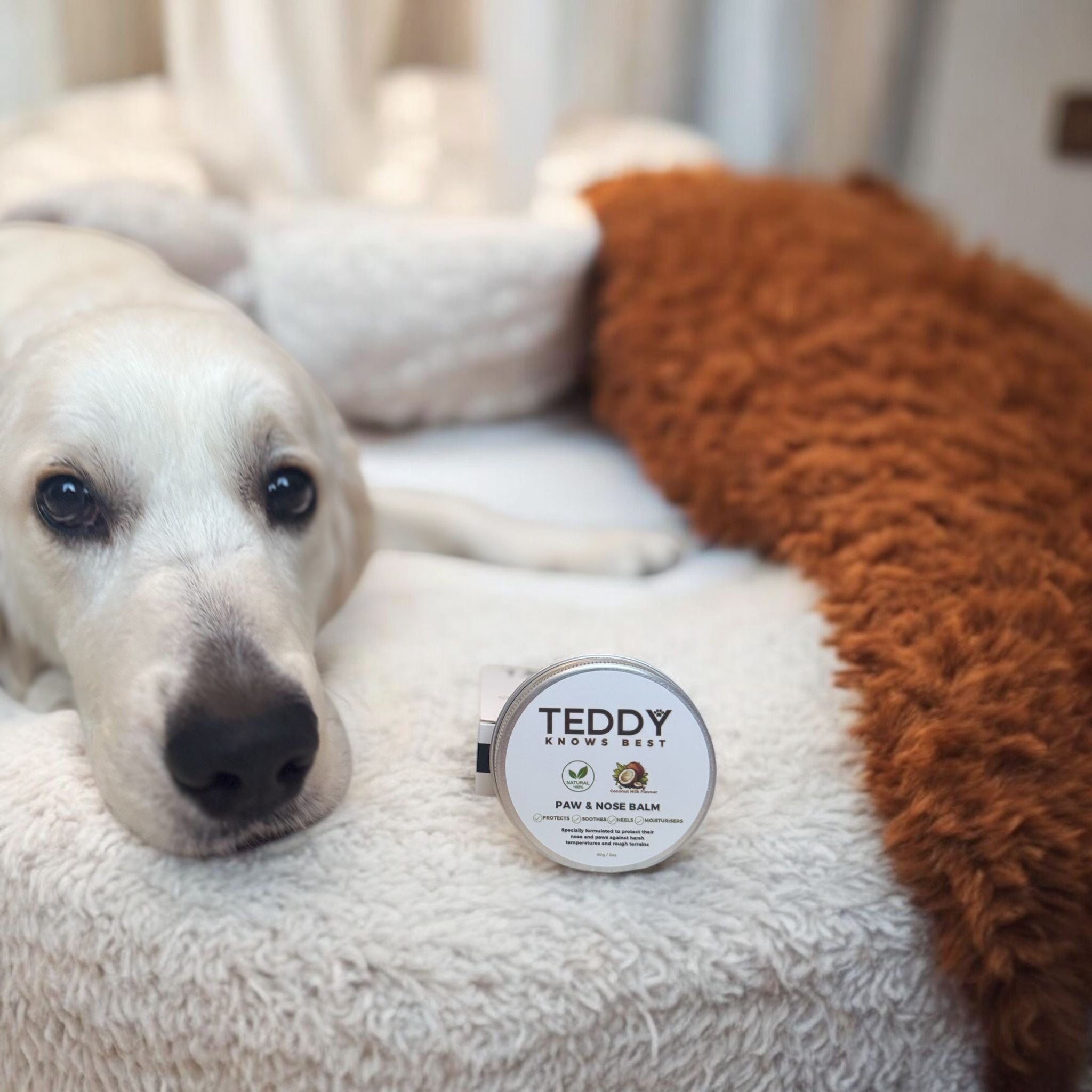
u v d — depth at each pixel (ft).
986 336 1.97
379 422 2.39
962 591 1.48
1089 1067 1.25
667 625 1.60
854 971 1.18
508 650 1.51
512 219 2.31
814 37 3.48
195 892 1.12
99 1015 1.12
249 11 2.55
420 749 1.32
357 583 1.63
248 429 1.33
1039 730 1.27
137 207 2.21
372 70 2.85
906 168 3.95
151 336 1.36
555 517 2.10
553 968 1.09
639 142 3.14
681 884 1.18
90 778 1.23
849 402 1.87
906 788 1.25
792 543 1.75
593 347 2.39
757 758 1.34
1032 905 1.17
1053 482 1.66
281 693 1.11
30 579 1.34
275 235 2.21
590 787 1.17
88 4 2.91
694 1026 1.13
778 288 2.08
